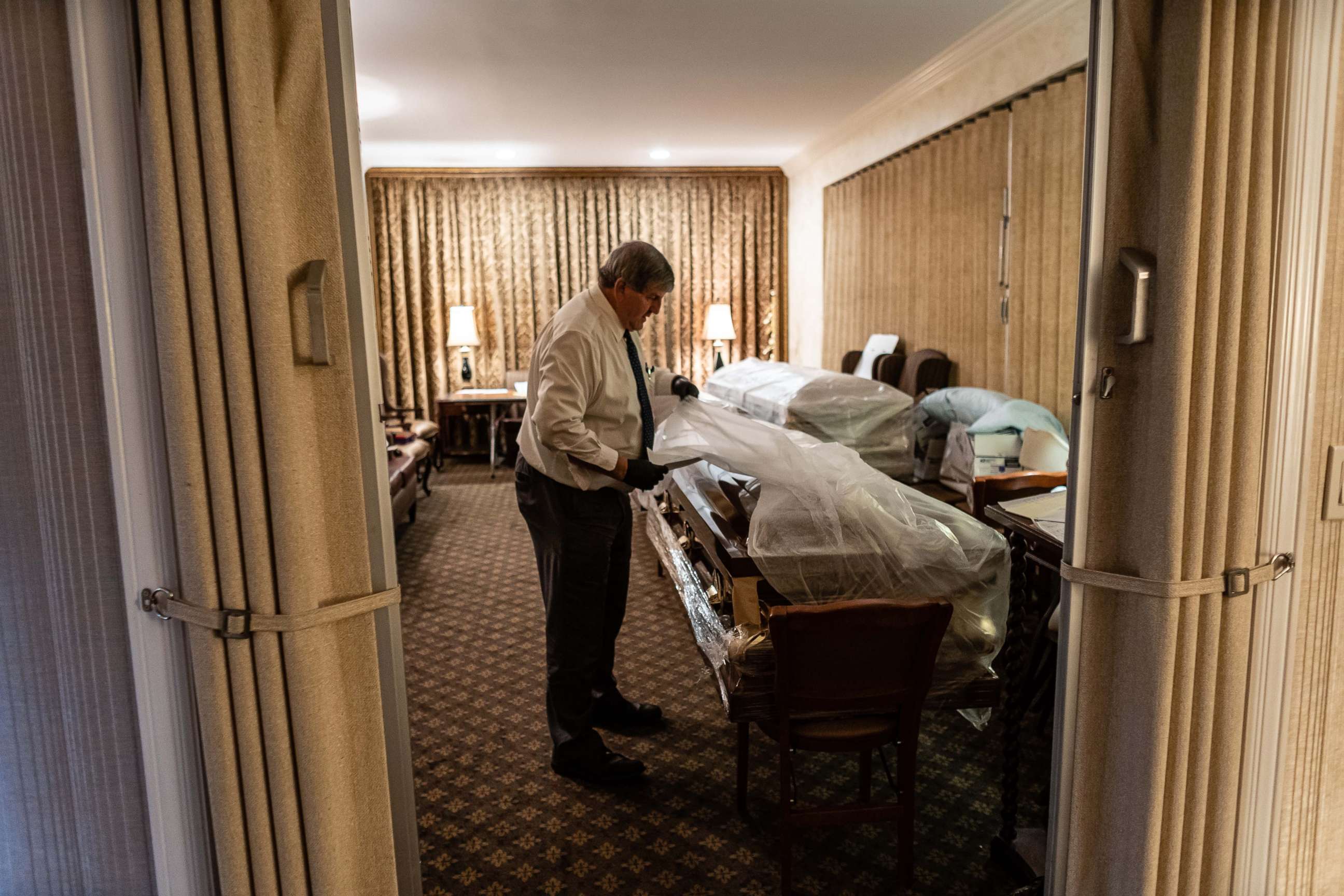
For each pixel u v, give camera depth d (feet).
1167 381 4.09
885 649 5.83
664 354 27.81
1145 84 4.09
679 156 25.54
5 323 3.78
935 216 18.63
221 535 3.72
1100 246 4.23
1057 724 4.76
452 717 9.17
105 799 4.15
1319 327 4.34
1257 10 3.94
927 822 7.22
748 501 7.77
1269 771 4.69
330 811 3.98
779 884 6.41
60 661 4.03
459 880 6.51
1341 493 4.53
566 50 15.10
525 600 12.99
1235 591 4.33
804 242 26.58
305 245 3.71
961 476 13.56
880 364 19.80
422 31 13.97
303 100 3.64
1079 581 4.46
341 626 4.01
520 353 27.20
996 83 15.64
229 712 3.90
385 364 26.53
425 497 20.79
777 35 14.64
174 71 3.42
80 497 3.89
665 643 11.18
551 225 26.63
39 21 3.59
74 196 3.69
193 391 3.64
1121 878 4.60
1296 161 4.16
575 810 7.41
